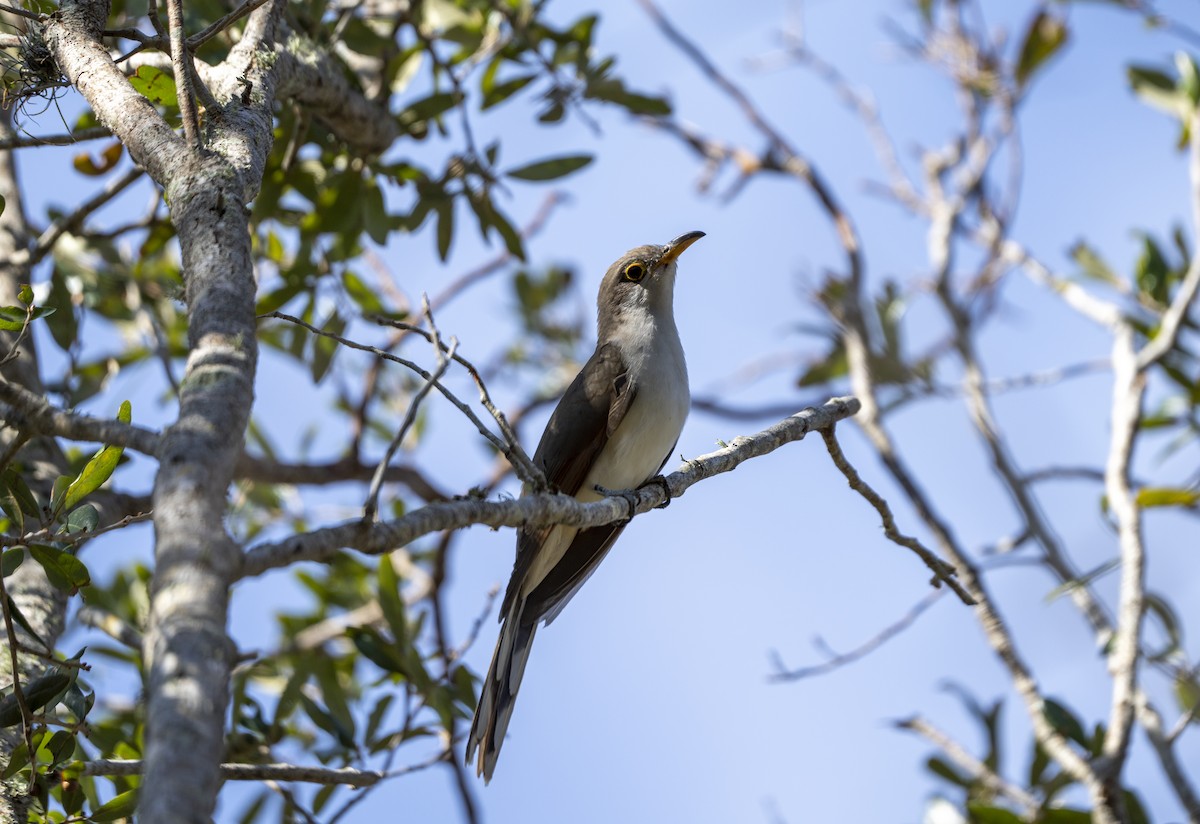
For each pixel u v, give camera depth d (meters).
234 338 5.16
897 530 9.19
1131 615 11.55
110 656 12.79
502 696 10.02
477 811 12.42
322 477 14.78
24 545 7.17
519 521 6.03
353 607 14.95
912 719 12.55
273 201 12.18
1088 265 15.71
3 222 11.35
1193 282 13.37
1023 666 12.12
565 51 12.90
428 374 6.36
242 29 11.09
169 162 6.25
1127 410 13.05
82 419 5.30
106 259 14.44
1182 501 12.10
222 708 3.98
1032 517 13.48
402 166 12.34
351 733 11.15
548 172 12.45
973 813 11.21
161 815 3.61
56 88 7.64
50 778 7.60
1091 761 11.02
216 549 4.27
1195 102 14.56
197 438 4.59
